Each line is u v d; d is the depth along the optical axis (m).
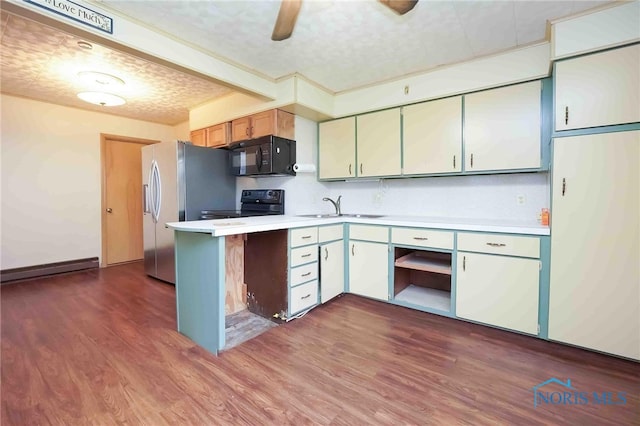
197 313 2.06
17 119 3.58
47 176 3.81
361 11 1.82
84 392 1.54
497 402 1.46
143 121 4.70
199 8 1.80
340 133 3.30
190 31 2.06
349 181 3.60
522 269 2.08
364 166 3.13
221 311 1.91
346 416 1.38
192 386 1.60
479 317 2.28
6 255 3.55
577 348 1.95
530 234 2.04
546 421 1.34
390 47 2.28
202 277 2.00
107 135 4.30
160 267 3.57
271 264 2.50
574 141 1.87
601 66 1.78
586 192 1.85
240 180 3.76
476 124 2.49
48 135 3.80
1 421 1.34
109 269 4.18
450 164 2.62
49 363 1.81
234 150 3.43
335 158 3.35
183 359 1.87
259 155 3.04
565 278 1.93
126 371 1.73
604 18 1.76
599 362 1.80
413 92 2.78
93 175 4.19
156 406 1.44
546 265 1.99
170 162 3.35
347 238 2.98
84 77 2.91
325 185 3.68
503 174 2.66
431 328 2.28
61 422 1.34
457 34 2.10
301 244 2.49
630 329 1.77
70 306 2.76
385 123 2.98
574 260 1.90
